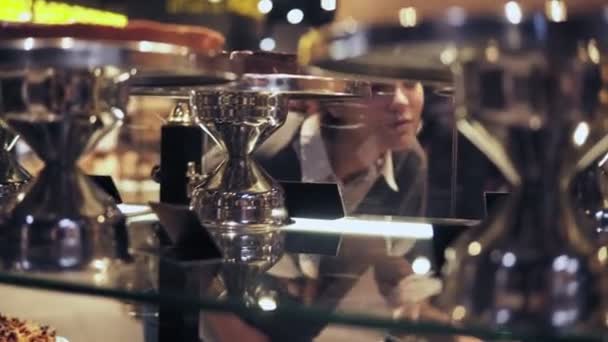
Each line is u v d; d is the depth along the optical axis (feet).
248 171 2.66
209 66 1.86
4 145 2.73
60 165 2.08
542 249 1.57
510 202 1.73
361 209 3.70
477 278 1.59
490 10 1.38
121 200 2.93
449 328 1.58
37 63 1.75
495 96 1.53
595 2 1.38
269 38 7.43
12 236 1.98
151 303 1.83
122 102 2.03
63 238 1.97
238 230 2.57
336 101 3.40
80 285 1.86
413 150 3.71
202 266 2.08
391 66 1.81
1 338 3.00
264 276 2.00
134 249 2.12
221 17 7.98
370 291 1.86
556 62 1.47
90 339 2.89
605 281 1.51
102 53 1.72
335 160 3.76
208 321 2.64
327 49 1.53
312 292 1.87
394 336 2.38
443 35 1.39
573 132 1.54
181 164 2.80
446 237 2.19
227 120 2.56
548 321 1.47
